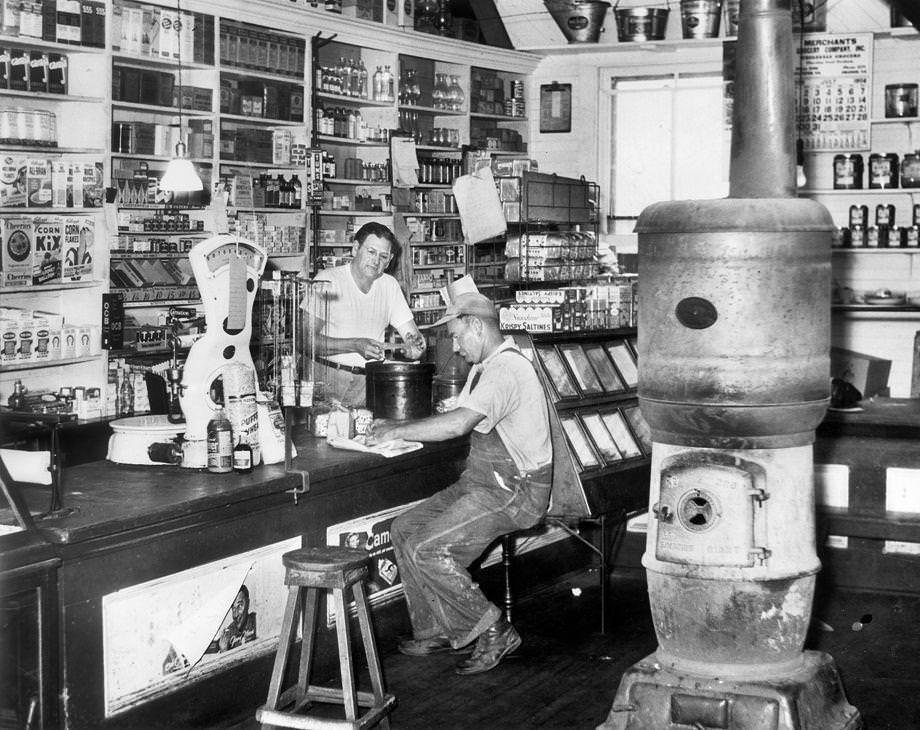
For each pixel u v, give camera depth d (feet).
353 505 14.03
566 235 22.09
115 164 22.27
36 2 19.74
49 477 12.01
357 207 27.32
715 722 11.05
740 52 11.39
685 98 29.96
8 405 20.08
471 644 15.03
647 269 11.36
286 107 25.11
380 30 27.04
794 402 10.96
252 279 13.42
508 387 14.26
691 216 10.91
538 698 13.41
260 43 24.38
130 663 11.01
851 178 27.22
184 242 23.26
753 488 11.05
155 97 22.34
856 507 17.16
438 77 29.86
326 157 25.96
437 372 18.58
